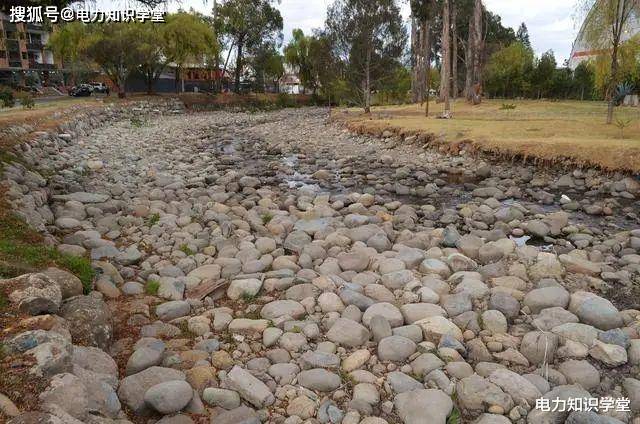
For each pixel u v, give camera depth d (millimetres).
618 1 16609
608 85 18969
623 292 6676
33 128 16906
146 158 17219
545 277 6918
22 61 49719
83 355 4160
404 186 12969
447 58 25781
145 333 5289
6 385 3363
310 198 11789
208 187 13352
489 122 20281
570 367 4688
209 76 51844
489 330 5449
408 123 21016
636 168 12188
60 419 3029
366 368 4777
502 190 12453
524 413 4117
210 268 7043
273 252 7855
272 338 5188
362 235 8484
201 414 4066
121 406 3961
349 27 30922
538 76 45531
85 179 12852
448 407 4121
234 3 47719
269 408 4238
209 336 5359
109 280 6418
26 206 8172
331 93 43219
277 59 52844
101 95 45344
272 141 22938
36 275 4773
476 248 7816
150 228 9102
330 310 5801
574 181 12758
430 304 5785
